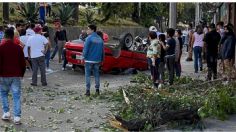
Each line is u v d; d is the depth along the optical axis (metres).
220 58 16.09
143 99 9.52
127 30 38.97
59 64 20.80
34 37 14.59
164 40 14.55
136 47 20.19
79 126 9.28
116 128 9.09
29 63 17.44
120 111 9.76
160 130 8.88
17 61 9.48
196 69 18.84
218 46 15.73
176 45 14.62
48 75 17.42
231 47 14.86
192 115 9.18
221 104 9.96
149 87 13.14
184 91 11.52
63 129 9.04
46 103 11.79
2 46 9.41
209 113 9.43
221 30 17.59
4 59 9.41
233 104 10.23
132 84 15.30
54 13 33.53
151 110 9.04
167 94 10.59
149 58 14.47
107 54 17.80
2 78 9.48
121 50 18.27
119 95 12.45
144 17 46.16
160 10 46.78
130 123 8.85
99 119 9.95
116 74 18.47
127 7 39.25
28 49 14.62
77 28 31.95
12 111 10.67
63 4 34.06
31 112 10.62
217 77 15.47
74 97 12.64
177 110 9.07
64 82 15.79
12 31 9.57
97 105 11.58
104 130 8.92
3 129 8.98
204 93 11.05
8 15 27.30
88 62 12.88
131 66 18.81
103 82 16.05
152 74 14.49
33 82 14.72
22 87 14.26
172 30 14.48
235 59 16.53
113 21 40.91
